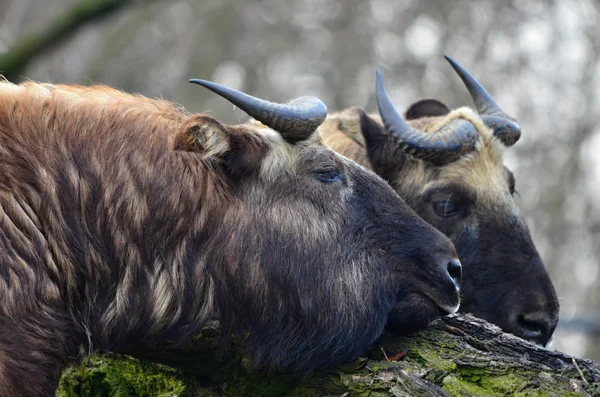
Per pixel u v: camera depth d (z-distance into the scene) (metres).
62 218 14.05
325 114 15.25
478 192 19.61
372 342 14.84
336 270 14.73
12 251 13.55
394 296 14.93
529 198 55.12
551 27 60.34
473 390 14.05
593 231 54.00
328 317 14.66
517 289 19.02
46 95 14.75
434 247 15.05
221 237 14.57
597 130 56.84
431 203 19.72
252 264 14.55
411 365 14.48
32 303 13.58
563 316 40.47
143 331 14.61
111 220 14.30
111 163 14.43
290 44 65.69
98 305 14.38
